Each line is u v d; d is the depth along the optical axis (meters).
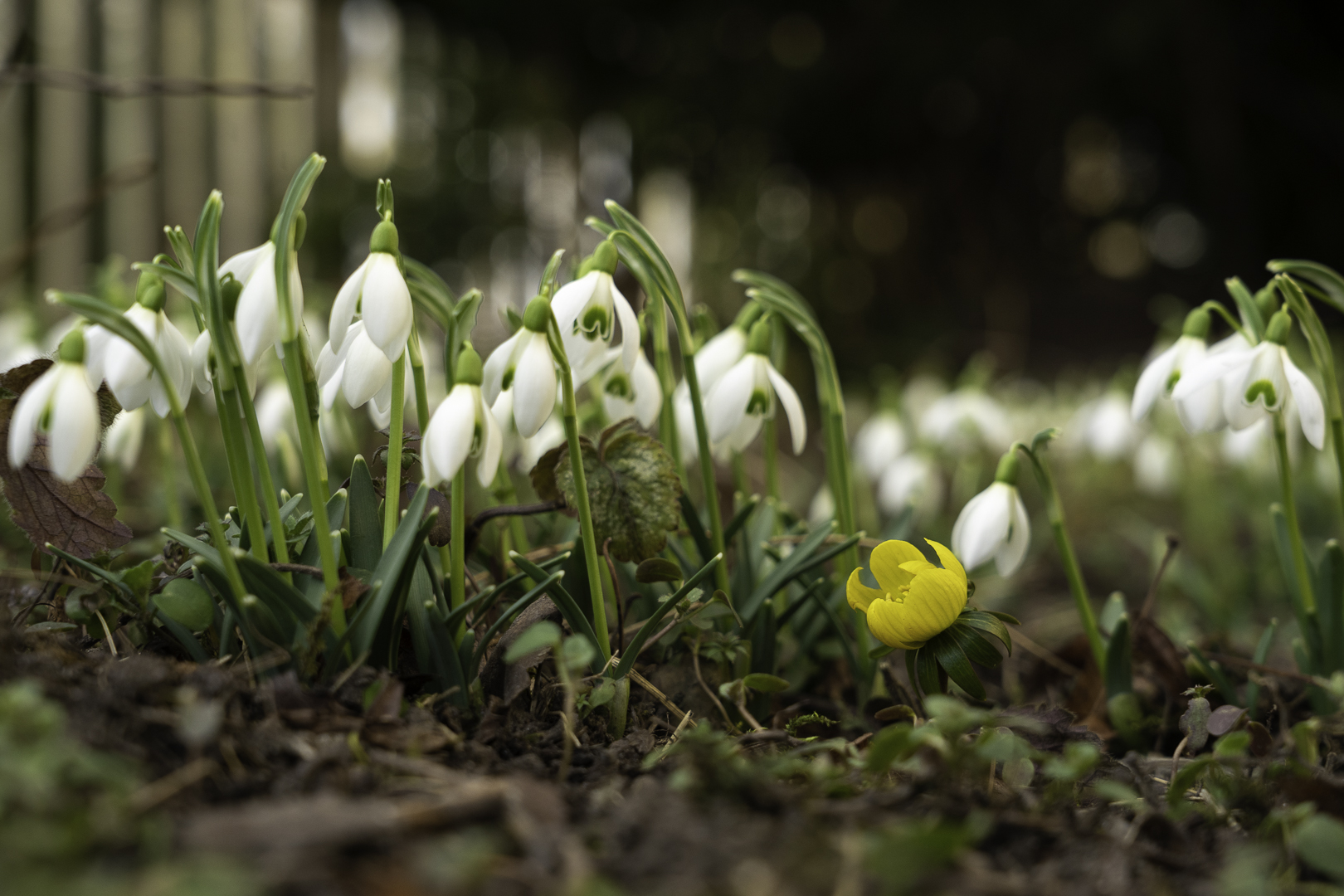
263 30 1.75
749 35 3.03
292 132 1.86
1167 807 0.43
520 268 2.77
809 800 0.40
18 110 1.34
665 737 0.47
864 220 3.46
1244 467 0.84
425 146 2.73
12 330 0.74
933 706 0.41
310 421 0.43
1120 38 2.73
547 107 2.92
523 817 0.38
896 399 0.80
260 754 0.40
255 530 0.44
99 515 0.46
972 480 0.88
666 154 3.13
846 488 0.52
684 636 0.49
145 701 0.41
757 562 0.54
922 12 2.85
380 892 0.36
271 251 0.43
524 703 0.46
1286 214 3.30
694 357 0.49
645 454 0.48
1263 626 0.80
